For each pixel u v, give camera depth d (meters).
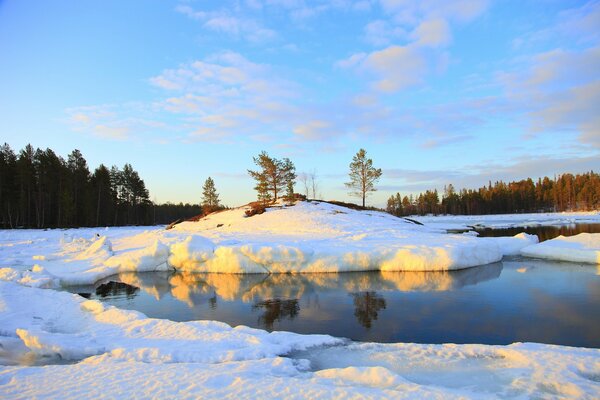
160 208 92.25
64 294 14.06
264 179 44.75
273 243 23.91
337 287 16.94
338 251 20.98
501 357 8.16
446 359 8.15
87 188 59.97
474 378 7.14
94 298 15.98
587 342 9.50
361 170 51.88
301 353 8.77
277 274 20.64
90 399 5.71
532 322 11.12
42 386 6.24
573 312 11.96
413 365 7.89
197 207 108.31
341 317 12.24
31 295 13.71
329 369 7.32
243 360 7.98
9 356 8.73
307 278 19.31
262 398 5.70
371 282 17.78
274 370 7.16
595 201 97.81
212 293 16.55
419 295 14.88
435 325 11.13
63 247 28.45
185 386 6.15
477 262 21.17
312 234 29.20
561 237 24.84
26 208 52.34
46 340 8.91
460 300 13.86
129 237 35.16
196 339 9.27
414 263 20.05
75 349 8.62
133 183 70.50
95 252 25.14
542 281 16.69
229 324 11.89
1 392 6.01
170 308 14.08
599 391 6.14
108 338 9.47
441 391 6.06
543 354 7.85
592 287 15.28
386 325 11.27
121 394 5.88
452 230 41.44
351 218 35.78
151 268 22.83
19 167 51.09
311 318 12.24
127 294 16.69
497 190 113.50
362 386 6.54
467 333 10.38
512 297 14.04
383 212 45.72
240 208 43.00
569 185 104.62
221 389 6.04
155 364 7.36
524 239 27.05
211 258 22.09
